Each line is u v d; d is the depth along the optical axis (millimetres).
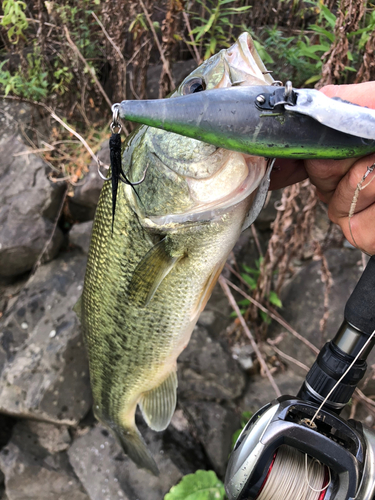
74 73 653
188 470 523
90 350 359
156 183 231
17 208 631
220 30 526
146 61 586
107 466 532
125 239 261
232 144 154
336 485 201
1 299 655
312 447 196
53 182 641
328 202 213
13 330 590
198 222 231
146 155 232
